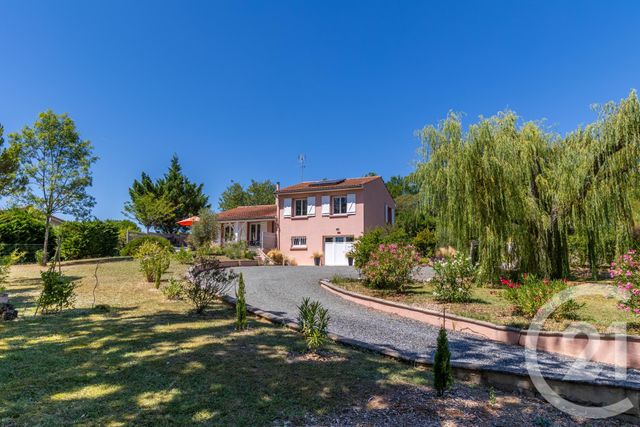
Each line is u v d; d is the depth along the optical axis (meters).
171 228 47.84
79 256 21.73
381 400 3.96
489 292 11.62
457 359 5.96
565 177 12.41
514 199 12.34
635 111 11.52
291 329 7.13
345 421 3.43
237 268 20.72
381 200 31.19
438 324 8.52
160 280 12.62
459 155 12.48
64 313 7.91
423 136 13.42
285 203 29.77
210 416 3.39
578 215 12.60
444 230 13.23
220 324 7.29
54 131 19.72
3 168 15.49
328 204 28.17
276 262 27.42
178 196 47.53
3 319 7.15
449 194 12.55
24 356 4.95
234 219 31.59
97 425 3.14
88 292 10.70
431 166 13.09
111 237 23.62
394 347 6.51
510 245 12.69
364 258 14.32
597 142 12.07
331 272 18.53
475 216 12.37
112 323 7.07
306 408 3.66
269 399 3.83
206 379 4.31
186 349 5.47
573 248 14.75
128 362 4.82
